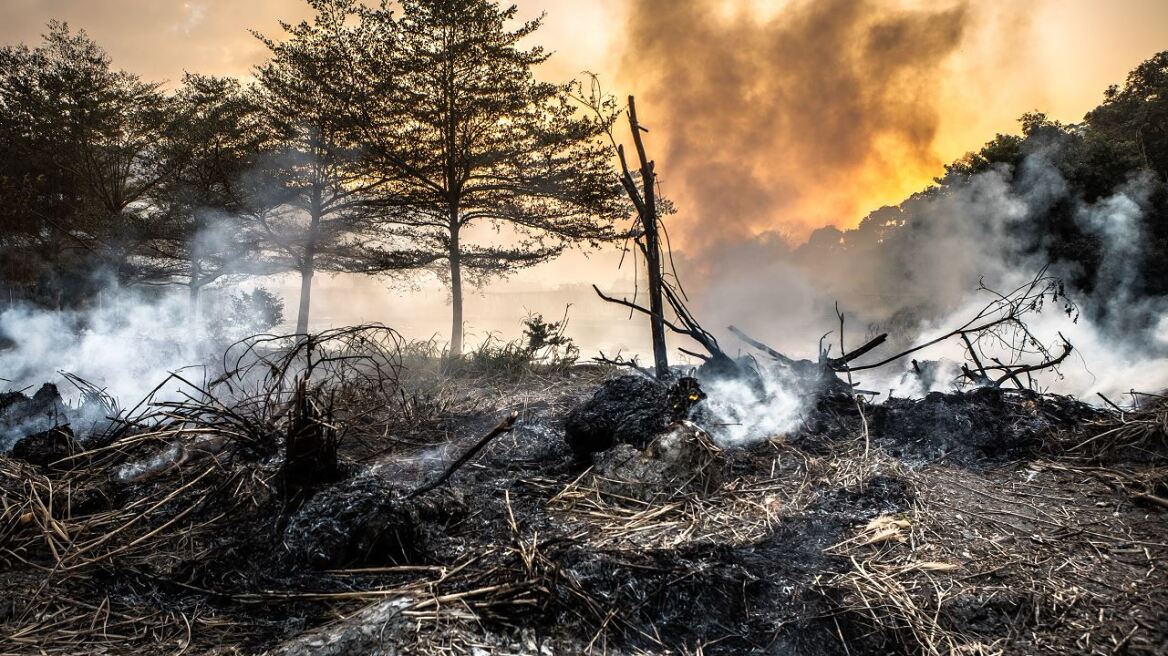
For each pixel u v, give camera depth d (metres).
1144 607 2.55
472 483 4.07
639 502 3.67
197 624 2.57
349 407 5.42
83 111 25.17
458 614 2.38
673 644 2.43
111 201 26.30
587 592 2.63
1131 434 4.41
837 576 2.84
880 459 4.25
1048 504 3.60
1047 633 2.44
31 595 2.71
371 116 20.80
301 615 2.60
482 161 21.00
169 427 4.52
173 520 3.39
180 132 23.52
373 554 2.96
